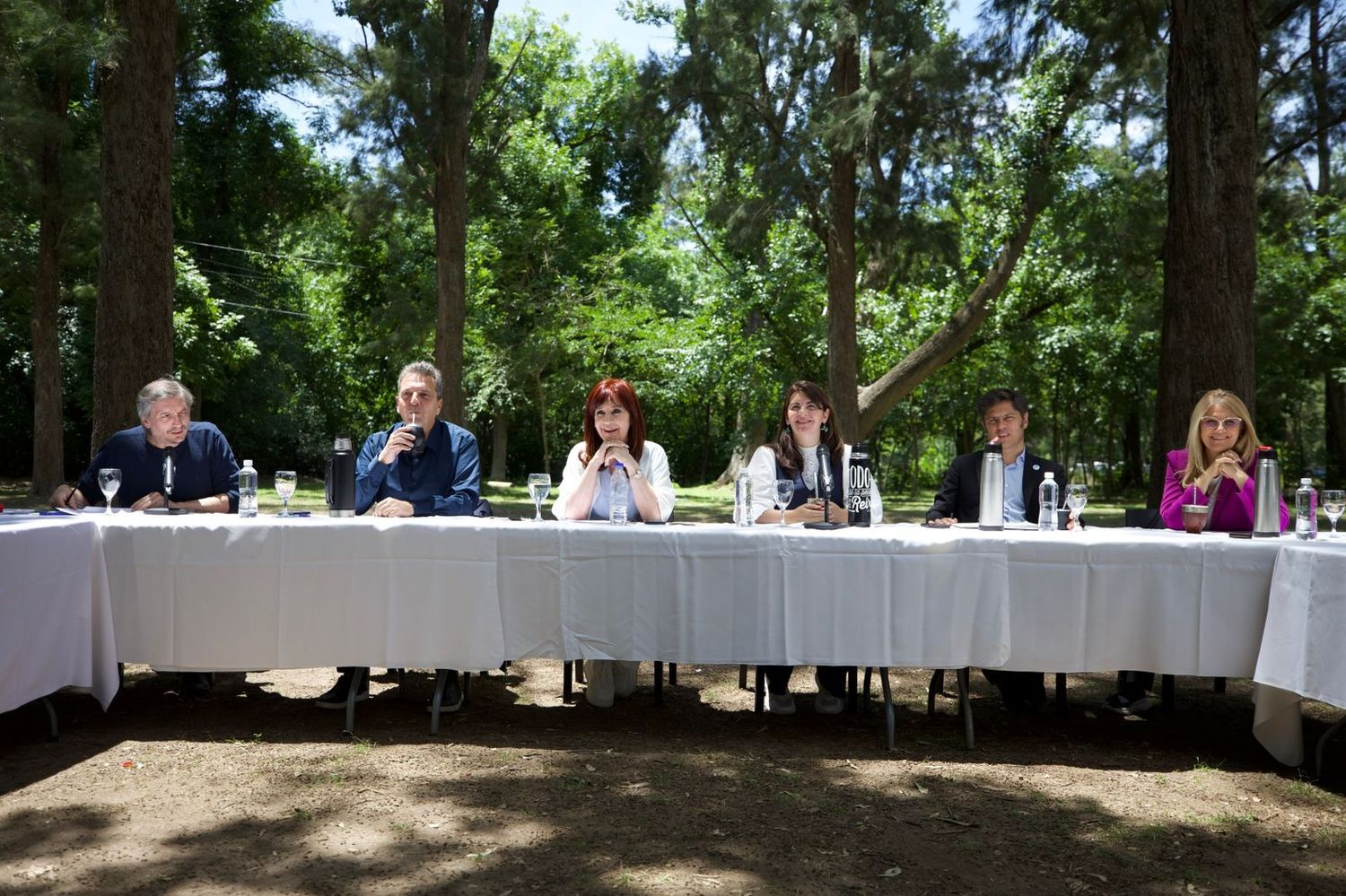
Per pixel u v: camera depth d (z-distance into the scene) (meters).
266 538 3.75
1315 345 18.69
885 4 13.66
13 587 3.31
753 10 14.21
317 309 28.92
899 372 16.67
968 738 3.72
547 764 3.39
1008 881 2.53
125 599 3.81
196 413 21.23
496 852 2.62
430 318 22.11
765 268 19.97
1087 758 3.65
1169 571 3.60
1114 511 18.95
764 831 2.81
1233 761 3.65
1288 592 3.36
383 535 3.74
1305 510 3.67
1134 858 2.69
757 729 4.00
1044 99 15.82
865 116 13.20
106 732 3.77
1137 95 15.09
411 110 14.34
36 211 15.38
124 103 7.27
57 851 2.59
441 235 15.24
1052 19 13.49
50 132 11.50
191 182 23.25
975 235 18.66
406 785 3.15
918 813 3.00
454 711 4.14
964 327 16.42
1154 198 15.50
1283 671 3.34
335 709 4.16
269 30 21.98
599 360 23.89
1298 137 13.50
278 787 3.12
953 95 13.62
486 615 3.71
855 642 3.67
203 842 2.67
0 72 10.97
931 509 4.66
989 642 3.63
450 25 15.07
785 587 3.67
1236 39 6.66
